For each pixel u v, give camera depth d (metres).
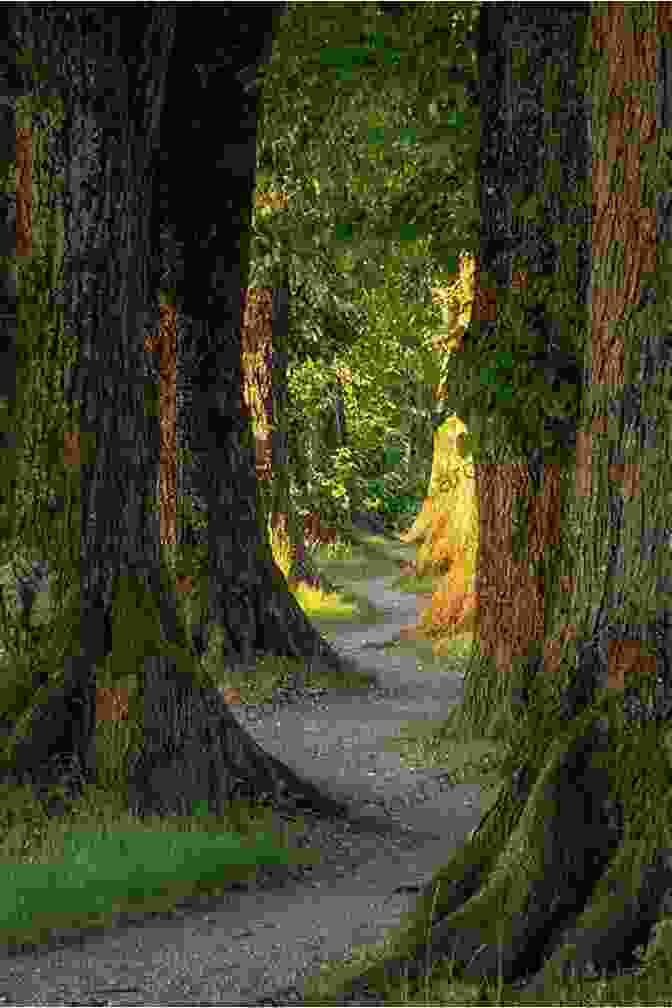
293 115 24.88
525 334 18.20
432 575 42.31
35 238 15.55
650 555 9.44
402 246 21.89
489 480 18.95
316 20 21.45
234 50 22.58
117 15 15.65
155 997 8.84
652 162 9.69
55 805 14.00
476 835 9.36
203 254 24.69
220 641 24.59
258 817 14.81
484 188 18.67
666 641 9.30
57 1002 8.80
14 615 15.15
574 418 18.02
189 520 24.91
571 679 9.51
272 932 10.45
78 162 15.49
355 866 13.27
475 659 19.23
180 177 24.03
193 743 15.02
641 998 8.05
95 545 15.41
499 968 8.60
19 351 15.72
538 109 18.34
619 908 8.58
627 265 9.75
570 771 9.09
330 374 42.25
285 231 28.66
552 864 8.86
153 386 16.22
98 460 15.52
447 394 18.81
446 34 20.12
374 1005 8.47
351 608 35.47
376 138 21.75
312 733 20.98
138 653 15.06
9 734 14.44
